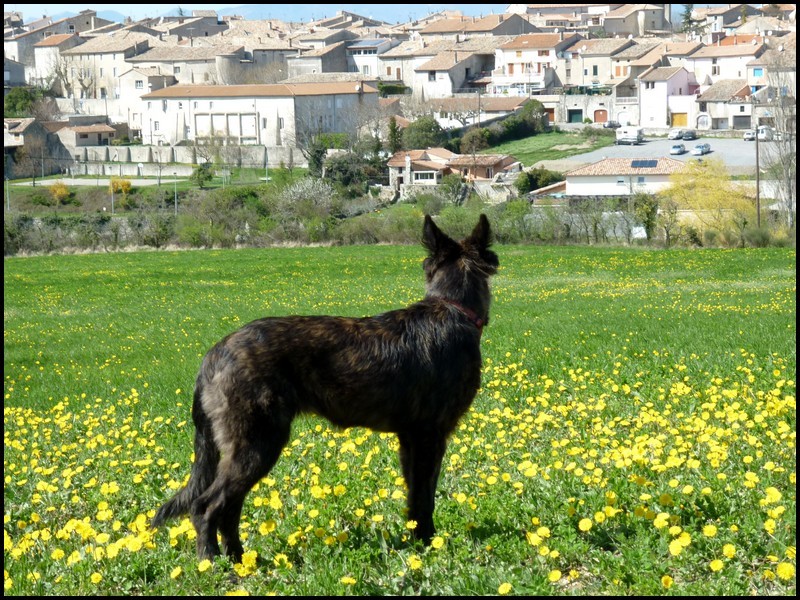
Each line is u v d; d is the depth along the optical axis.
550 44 126.50
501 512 6.51
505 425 9.65
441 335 6.18
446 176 79.38
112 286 35.22
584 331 17.77
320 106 107.75
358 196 79.25
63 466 8.92
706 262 37.09
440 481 7.52
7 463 9.11
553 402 10.79
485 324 6.53
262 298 30.17
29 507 7.39
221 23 179.62
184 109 113.12
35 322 25.61
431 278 6.50
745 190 49.44
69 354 19.09
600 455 7.84
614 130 104.94
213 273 39.03
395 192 80.00
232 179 90.81
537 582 5.31
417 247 48.78
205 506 5.76
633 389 11.26
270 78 131.00
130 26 154.62
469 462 8.09
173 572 5.44
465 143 99.69
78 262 45.12
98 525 6.83
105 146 105.62
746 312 20.83
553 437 9.02
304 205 56.72
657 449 7.89
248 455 5.71
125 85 122.06
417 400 6.07
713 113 105.06
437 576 5.49
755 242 43.38
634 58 122.25
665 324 18.59
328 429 9.65
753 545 5.63
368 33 163.12
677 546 5.29
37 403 13.30
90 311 28.00
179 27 168.88
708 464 7.46
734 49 115.12
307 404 5.93
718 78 115.25
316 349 5.87
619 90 114.69
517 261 39.50
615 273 34.53
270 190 61.44
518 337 17.09
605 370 12.62
